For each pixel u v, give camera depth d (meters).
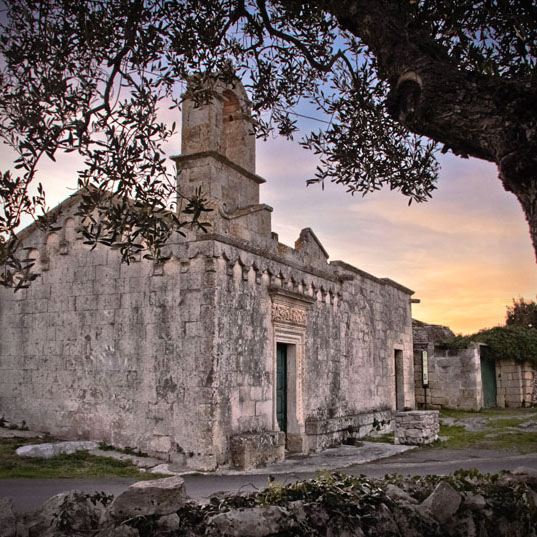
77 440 14.86
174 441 13.62
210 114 14.79
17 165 7.12
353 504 6.02
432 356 30.28
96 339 15.09
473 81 4.23
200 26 7.98
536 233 3.66
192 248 14.07
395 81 4.83
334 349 19.69
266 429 15.28
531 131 3.76
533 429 21.44
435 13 6.00
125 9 7.78
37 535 5.34
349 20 5.37
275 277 16.33
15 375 16.06
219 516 5.38
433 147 8.68
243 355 14.65
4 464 12.20
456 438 19.62
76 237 15.73
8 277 7.14
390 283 25.22
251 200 16.34
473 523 6.49
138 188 7.64
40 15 7.83
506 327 32.34
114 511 5.29
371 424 21.47
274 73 9.12
